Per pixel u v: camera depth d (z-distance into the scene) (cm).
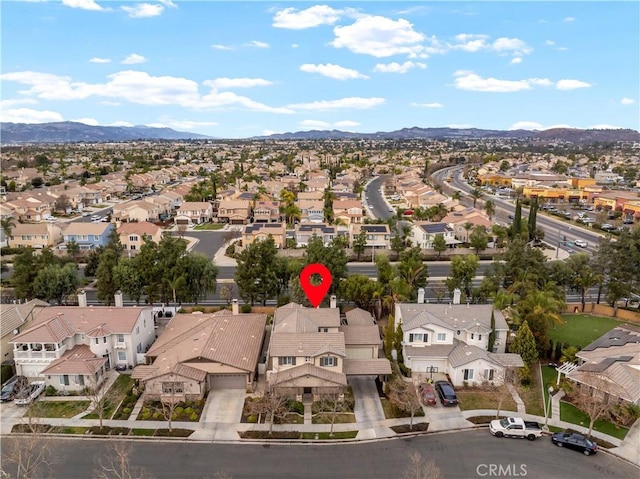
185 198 16175
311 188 19050
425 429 4103
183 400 4512
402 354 5262
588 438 3969
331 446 3906
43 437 3944
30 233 10894
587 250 10456
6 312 5403
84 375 4669
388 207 16575
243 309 6656
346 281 6506
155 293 6538
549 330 6259
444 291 7250
